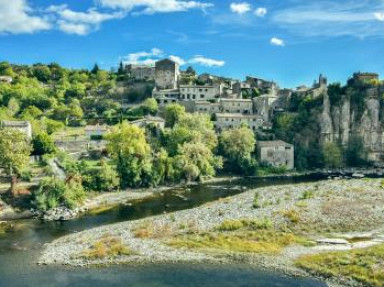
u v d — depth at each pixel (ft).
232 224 276.21
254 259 230.07
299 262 223.10
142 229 278.46
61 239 272.92
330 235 263.29
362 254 225.56
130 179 456.45
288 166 596.70
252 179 528.63
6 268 225.15
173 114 650.02
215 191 444.96
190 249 244.22
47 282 207.31
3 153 379.55
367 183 418.10
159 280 207.92
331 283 200.54
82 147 531.09
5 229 301.63
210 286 200.75
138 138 469.57
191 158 505.25
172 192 439.22
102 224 311.88
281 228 274.57
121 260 231.71
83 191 391.86
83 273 216.95
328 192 370.53
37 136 479.82
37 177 403.34
